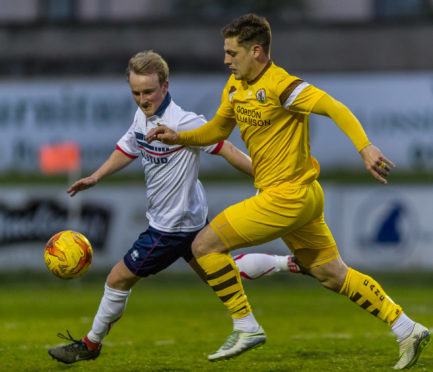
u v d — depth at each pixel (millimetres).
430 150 52688
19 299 37156
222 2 73688
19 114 57406
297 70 66375
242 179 55188
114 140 56312
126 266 15430
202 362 17062
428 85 52750
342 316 28516
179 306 33469
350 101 53500
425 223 43156
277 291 41125
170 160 15148
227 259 14703
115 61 69688
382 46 65625
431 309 30562
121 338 22328
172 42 69000
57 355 15688
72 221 45656
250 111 14406
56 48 70312
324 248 15148
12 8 74562
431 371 14836
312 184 14727
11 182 55719
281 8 72500
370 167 13328
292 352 18406
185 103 54750
